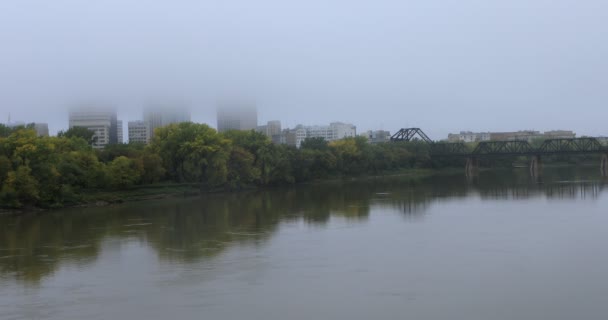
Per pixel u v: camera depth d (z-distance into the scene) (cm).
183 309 4188
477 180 16638
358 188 14425
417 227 7425
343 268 5247
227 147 14025
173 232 7506
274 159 15300
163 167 13350
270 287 4678
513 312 3975
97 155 12675
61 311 4216
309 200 11419
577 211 8625
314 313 4034
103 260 5859
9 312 4209
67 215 9581
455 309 4053
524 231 6919
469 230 7088
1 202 9775
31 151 10238
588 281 4653
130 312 4159
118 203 11575
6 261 5884
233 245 6456
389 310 4059
